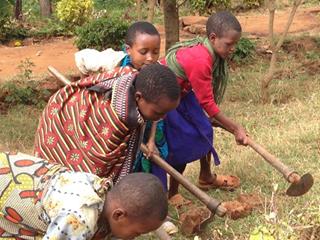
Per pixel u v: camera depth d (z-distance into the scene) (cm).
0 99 472
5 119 435
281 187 300
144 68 197
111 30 618
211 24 261
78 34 653
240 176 318
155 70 195
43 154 215
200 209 270
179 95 199
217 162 283
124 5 962
